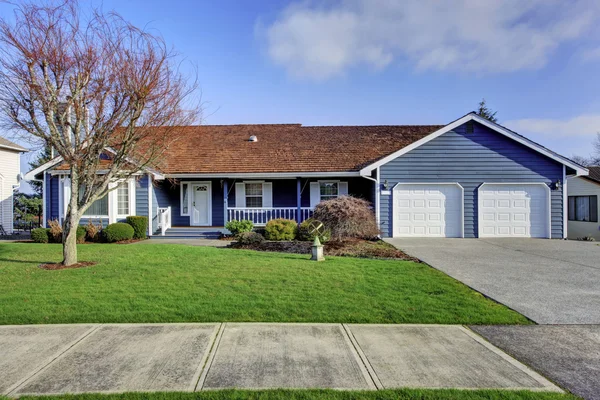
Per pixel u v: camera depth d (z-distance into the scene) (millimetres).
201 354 4062
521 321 5160
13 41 7652
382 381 3504
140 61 8578
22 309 5449
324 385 3422
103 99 8453
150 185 15938
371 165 15383
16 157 22734
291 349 4215
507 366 3852
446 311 5500
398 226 15406
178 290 6500
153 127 9258
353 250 11555
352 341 4453
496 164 15289
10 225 22188
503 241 14109
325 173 16156
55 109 8273
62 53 7988
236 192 18047
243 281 7152
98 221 15555
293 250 11781
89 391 3289
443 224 15398
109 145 9750
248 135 20000
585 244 13273
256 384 3432
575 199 20438
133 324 4957
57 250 11555
